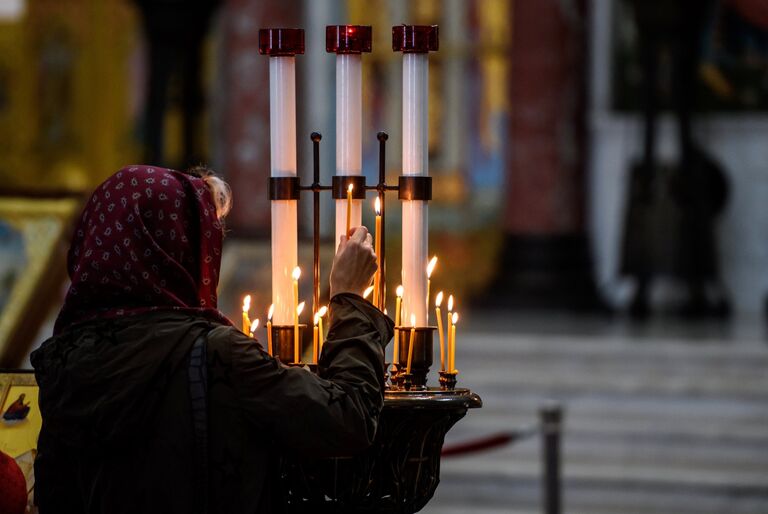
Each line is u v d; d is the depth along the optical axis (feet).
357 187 30.53
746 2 145.59
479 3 162.09
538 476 89.86
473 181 162.81
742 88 146.41
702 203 140.56
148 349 26.86
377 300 30.94
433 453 30.63
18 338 61.41
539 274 146.72
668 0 132.98
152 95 124.77
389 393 29.71
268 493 27.66
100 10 172.24
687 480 87.25
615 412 100.01
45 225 63.10
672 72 136.67
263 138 148.25
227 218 148.36
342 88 30.50
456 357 107.65
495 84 161.89
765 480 87.10
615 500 88.12
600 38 149.18
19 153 173.99
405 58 30.09
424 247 30.32
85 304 27.68
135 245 27.30
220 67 163.73
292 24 149.59
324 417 26.91
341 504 29.96
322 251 67.26
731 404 99.25
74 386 26.84
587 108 150.20
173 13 123.75
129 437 26.73
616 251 149.59
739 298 146.82
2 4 157.58
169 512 26.76
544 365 106.52
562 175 147.33
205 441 26.73
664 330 120.57
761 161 146.41
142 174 27.78
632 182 139.44
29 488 33.42
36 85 173.68
